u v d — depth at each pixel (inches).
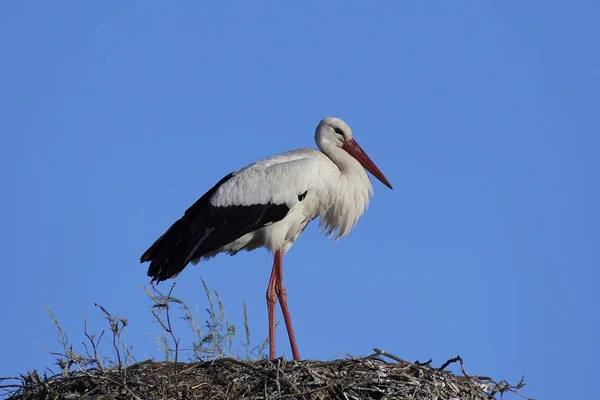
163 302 434.0
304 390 433.1
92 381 440.8
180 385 437.4
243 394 436.5
